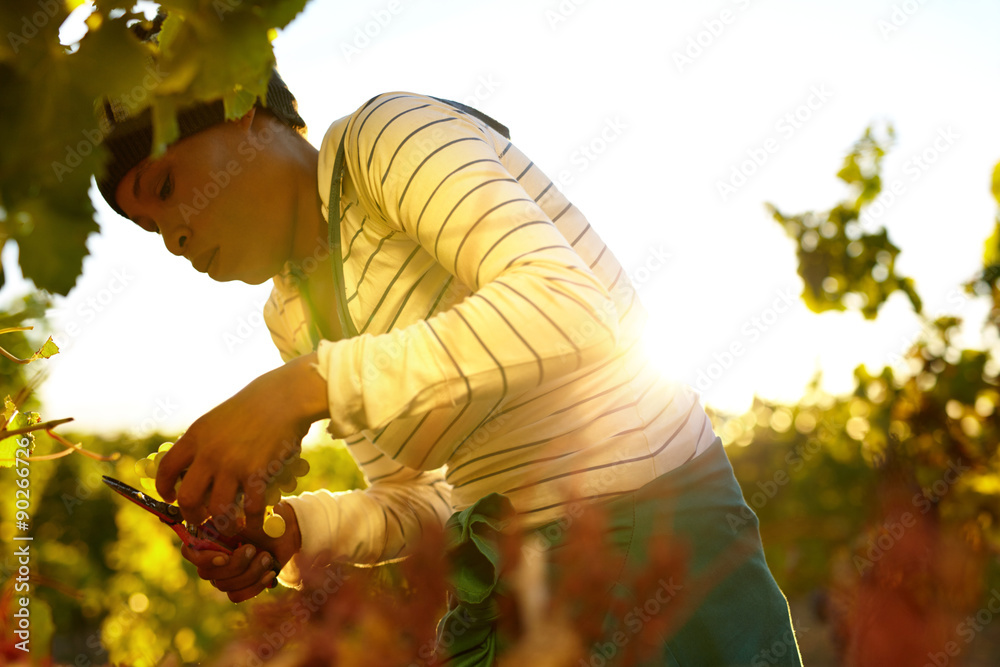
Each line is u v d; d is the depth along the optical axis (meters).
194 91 0.79
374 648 0.56
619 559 1.00
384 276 1.14
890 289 3.42
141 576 4.37
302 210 1.24
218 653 0.71
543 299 0.90
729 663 1.04
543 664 0.54
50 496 5.04
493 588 1.02
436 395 0.89
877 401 4.08
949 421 3.88
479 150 1.03
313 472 5.57
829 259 3.39
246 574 1.25
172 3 0.76
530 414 1.11
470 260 0.98
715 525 1.11
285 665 0.57
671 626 0.99
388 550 1.44
